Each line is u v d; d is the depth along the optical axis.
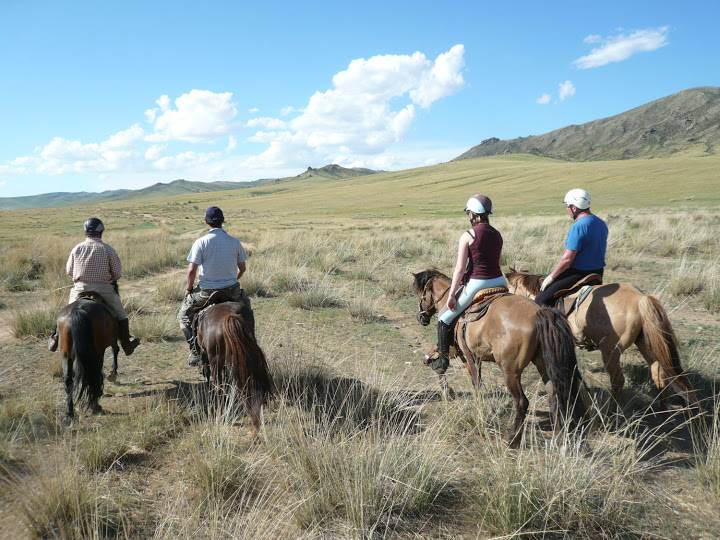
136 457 4.91
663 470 4.60
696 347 7.58
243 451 4.97
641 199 56.69
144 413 5.68
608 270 14.04
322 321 10.19
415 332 9.54
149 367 7.70
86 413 5.90
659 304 5.30
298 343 8.68
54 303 10.54
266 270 14.47
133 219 72.50
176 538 3.58
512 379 4.96
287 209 92.88
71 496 3.93
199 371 7.52
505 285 5.44
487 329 5.14
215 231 6.16
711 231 19.44
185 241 25.36
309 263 16.62
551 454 4.25
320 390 6.52
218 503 4.09
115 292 6.62
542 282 6.54
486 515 3.92
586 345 6.00
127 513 4.02
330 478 4.20
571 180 93.75
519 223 27.05
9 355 8.15
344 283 13.73
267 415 5.75
